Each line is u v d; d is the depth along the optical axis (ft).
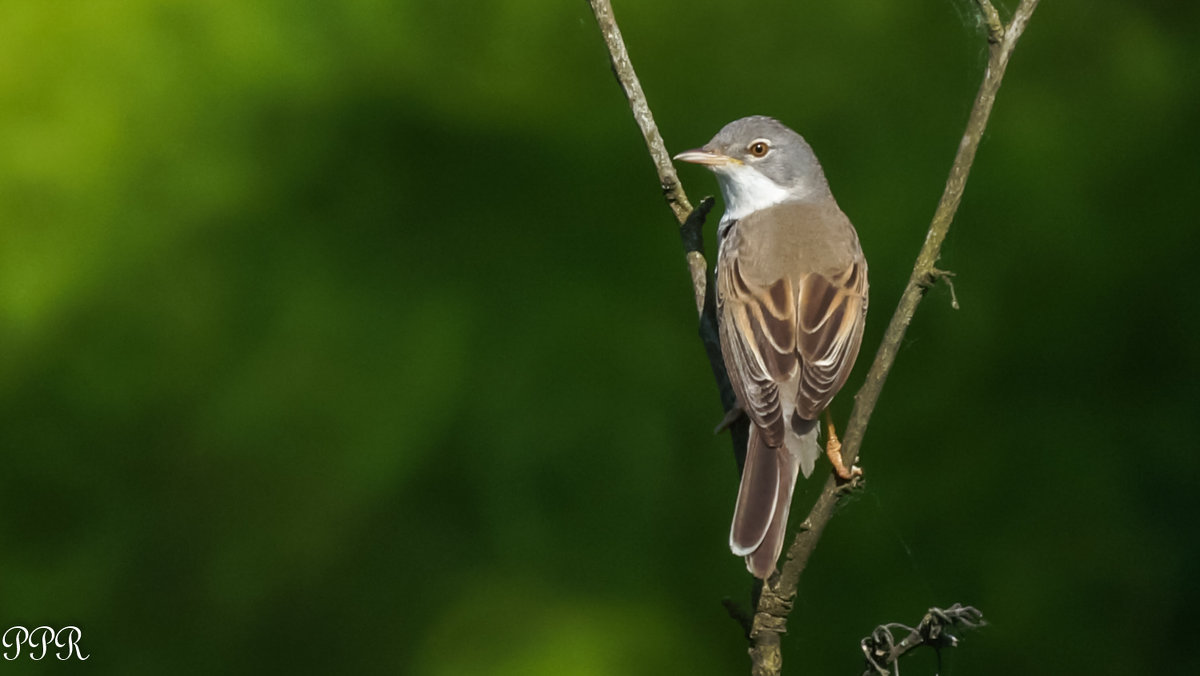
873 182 42.57
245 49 43.55
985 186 42.11
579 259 42.65
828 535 40.01
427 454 41.60
